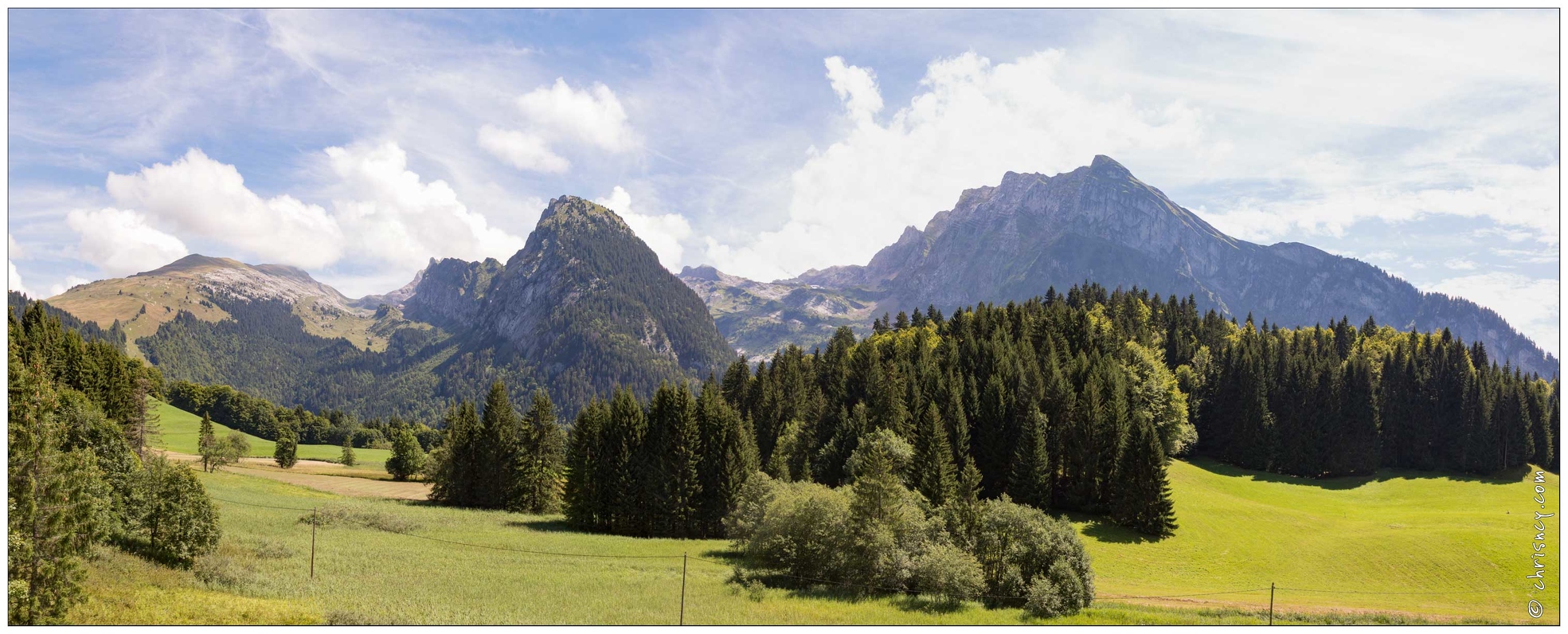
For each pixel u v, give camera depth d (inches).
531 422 4286.4
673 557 2800.2
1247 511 3698.3
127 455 2674.7
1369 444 5128.0
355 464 6501.0
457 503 4202.8
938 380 4495.6
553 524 3700.8
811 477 3959.2
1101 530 3371.1
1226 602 2385.6
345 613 1729.8
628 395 3858.3
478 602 1946.4
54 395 1786.4
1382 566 2851.9
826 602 2122.3
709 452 3646.7
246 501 3380.9
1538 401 5305.1
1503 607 2420.0
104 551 1888.5
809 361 6003.9
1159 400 4608.8
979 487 3855.8
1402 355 5807.1
